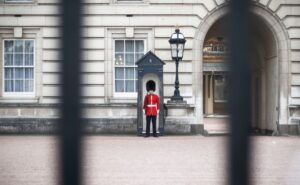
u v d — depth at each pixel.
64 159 2.81
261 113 26.27
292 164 12.43
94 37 23.30
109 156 13.95
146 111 21.36
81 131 2.81
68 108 2.79
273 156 14.16
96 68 23.28
